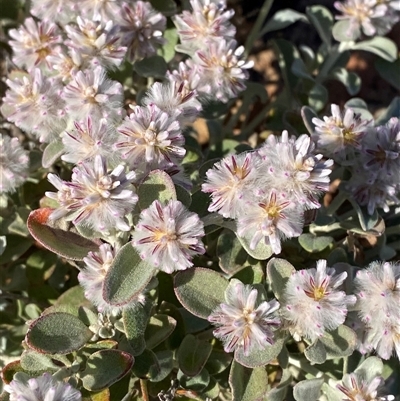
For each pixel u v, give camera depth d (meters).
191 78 0.26
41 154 0.28
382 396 0.24
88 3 0.28
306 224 0.26
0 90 0.35
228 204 0.23
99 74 0.24
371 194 0.27
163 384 0.27
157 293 0.27
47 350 0.23
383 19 0.31
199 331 0.28
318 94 0.33
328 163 0.23
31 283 0.29
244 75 0.27
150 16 0.28
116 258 0.23
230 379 0.24
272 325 0.22
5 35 0.34
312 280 0.23
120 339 0.25
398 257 0.32
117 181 0.22
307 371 0.27
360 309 0.24
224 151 0.30
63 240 0.25
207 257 0.29
